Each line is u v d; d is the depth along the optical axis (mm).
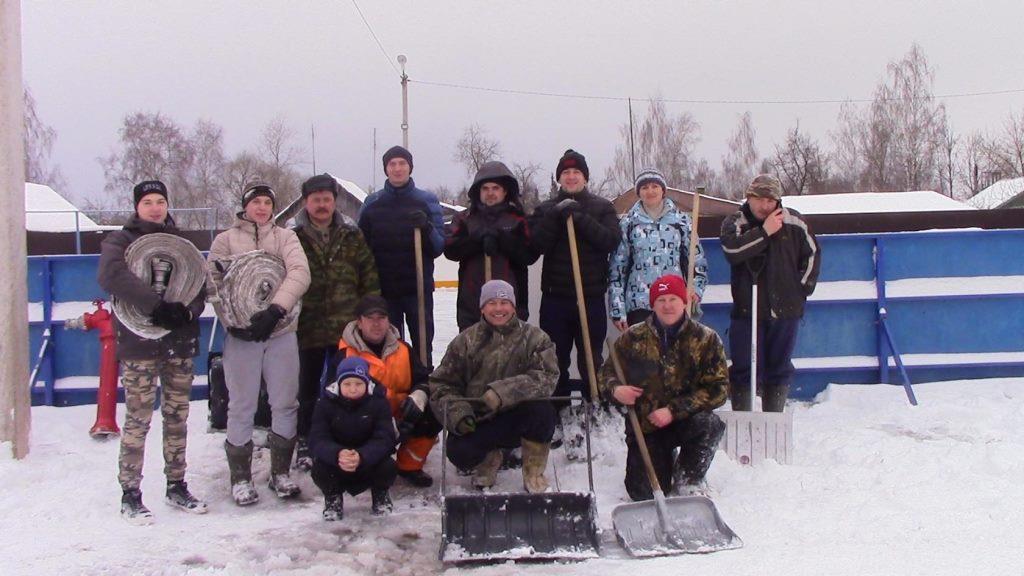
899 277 6914
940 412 6051
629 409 4480
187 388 4602
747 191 5684
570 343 5625
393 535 4246
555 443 5660
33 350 6961
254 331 4500
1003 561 3623
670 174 49094
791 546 3906
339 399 4480
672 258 5508
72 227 21766
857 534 4012
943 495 4465
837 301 6812
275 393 4789
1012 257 6914
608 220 5438
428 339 5812
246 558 3936
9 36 5312
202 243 13500
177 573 3742
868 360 6871
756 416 5191
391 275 5672
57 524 4379
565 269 5465
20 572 3762
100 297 7004
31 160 37156
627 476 4684
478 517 4094
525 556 3852
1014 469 4793
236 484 4754
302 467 5270
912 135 41188
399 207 5707
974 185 44031
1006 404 6184
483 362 4789
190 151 46125
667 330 4652
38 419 6352
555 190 5820
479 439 4711
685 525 4121
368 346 4895
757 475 4910
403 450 5027
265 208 4797
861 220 15539
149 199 4480
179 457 4629
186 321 4348
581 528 4086
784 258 5680
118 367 6336
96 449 5672
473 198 5574
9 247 5297
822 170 46312
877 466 5016
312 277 5223
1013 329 6930
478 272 5469
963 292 6840
